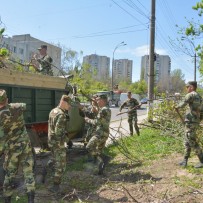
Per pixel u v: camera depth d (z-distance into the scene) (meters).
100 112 7.56
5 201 5.61
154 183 6.82
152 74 17.88
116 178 7.29
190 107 7.69
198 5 11.87
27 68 9.87
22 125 5.66
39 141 8.07
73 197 6.22
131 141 11.73
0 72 6.93
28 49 51.09
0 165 6.28
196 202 5.79
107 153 9.88
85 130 9.60
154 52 17.97
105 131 7.62
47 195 6.31
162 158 8.94
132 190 6.47
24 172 5.56
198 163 7.76
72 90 9.57
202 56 13.07
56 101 9.09
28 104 7.95
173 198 5.96
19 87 7.55
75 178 7.32
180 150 9.60
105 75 66.62
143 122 16.61
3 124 5.41
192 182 6.72
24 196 6.22
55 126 6.32
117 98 39.19
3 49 8.55
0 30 10.07
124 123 19.23
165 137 11.73
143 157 9.21
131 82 71.81
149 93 17.80
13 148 5.55
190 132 7.66
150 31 17.98
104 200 6.04
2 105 5.45
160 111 13.94
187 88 7.82
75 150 10.52
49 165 6.54
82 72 20.30
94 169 8.08
